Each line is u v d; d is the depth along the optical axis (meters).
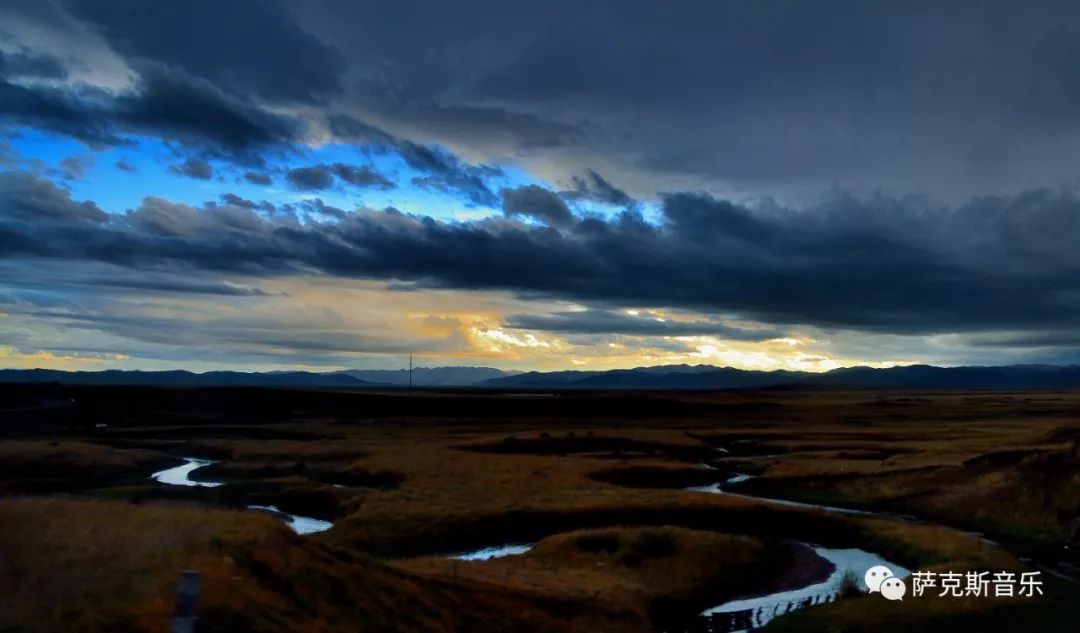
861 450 97.69
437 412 169.38
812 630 29.28
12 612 16.39
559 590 30.69
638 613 30.70
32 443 86.44
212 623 17.19
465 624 24.14
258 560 21.86
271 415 153.75
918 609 29.78
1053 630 27.17
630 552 39.81
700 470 78.81
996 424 137.88
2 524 23.36
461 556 42.59
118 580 18.66
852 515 58.50
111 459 78.56
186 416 145.62
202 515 27.78
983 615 28.78
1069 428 92.38
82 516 26.33
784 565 41.16
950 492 61.03
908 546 44.34
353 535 44.84
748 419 165.00
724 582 37.12
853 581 36.81
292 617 19.36
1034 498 53.97
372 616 21.73
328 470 75.06
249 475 73.06
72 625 15.81
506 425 140.88
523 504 52.00
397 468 71.81
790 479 73.06
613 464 78.06
